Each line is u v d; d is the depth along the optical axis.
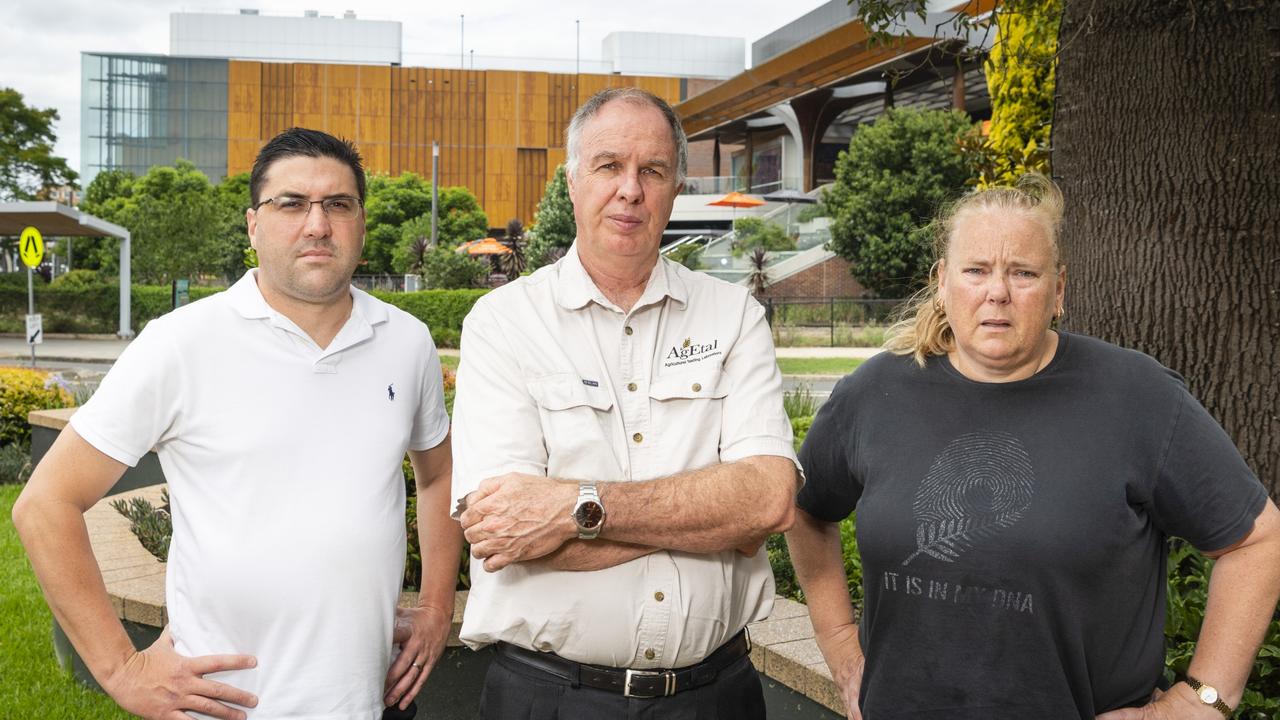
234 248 42.97
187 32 98.44
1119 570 1.89
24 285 34.06
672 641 2.11
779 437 2.17
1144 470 1.90
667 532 2.02
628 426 2.20
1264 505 1.90
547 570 2.11
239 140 84.62
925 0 4.67
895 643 2.03
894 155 30.64
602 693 2.12
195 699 2.01
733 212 51.03
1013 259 1.91
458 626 3.64
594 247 2.20
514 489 2.04
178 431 2.08
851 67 39.78
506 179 83.25
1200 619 2.73
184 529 2.10
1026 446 1.94
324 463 2.12
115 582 4.12
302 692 2.06
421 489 2.55
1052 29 5.01
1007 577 1.90
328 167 2.12
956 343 2.08
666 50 93.75
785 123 54.25
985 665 1.92
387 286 44.38
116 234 30.66
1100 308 3.54
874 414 2.13
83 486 2.01
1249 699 2.57
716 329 2.26
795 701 3.23
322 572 2.08
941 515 1.96
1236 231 3.28
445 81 82.56
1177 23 3.31
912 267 29.84
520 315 2.23
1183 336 3.37
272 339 2.14
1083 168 3.59
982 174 5.46
